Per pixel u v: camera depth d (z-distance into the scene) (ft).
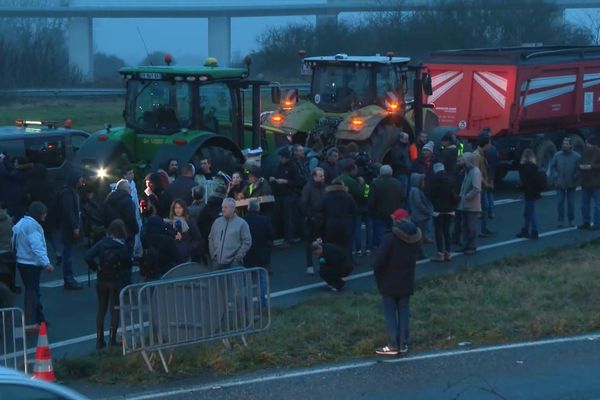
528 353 37.19
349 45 185.06
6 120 131.34
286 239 60.70
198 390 33.19
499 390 32.86
